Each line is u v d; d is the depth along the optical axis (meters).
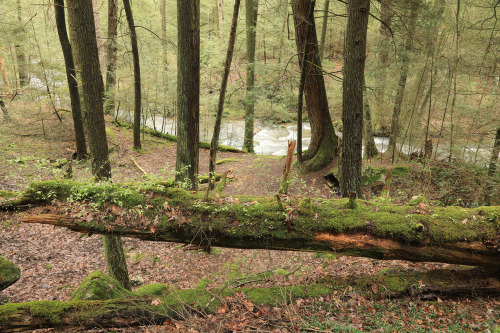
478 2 9.89
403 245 4.37
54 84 14.48
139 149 15.14
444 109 10.20
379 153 12.41
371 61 10.94
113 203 4.38
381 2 9.70
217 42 21.83
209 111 19.94
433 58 10.03
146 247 9.16
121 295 5.14
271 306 4.58
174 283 7.36
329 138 12.15
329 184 11.16
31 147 12.09
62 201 4.32
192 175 6.68
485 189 8.51
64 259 7.80
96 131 5.59
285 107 12.92
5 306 3.95
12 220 5.71
